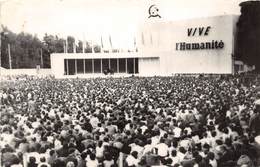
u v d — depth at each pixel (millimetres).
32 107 22672
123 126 16062
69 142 12898
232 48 49375
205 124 15195
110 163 10859
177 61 58844
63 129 15031
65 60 67812
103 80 50875
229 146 11289
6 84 44344
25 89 36844
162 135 13477
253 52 43656
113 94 30547
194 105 20438
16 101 26688
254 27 43125
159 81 44781
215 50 51688
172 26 58969
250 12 43438
